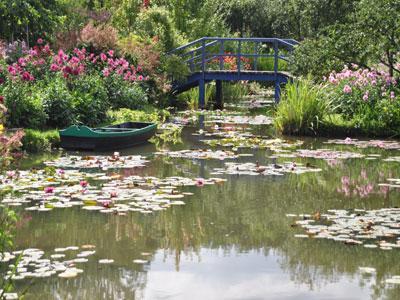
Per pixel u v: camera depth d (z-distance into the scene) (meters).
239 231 8.27
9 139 7.30
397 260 7.26
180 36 25.36
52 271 6.83
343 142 14.98
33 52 16.69
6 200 9.30
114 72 18.78
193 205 9.41
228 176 11.31
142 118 17.36
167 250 7.59
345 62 17.48
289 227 8.43
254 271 6.97
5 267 6.90
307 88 16.52
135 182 10.59
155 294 6.35
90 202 9.29
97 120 15.88
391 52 16.80
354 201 9.71
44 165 11.74
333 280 6.72
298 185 10.70
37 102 14.36
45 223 8.45
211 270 7.00
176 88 22.58
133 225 8.46
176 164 12.29
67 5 23.28
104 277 6.75
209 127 17.53
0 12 19.78
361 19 16.56
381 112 15.70
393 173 11.69
